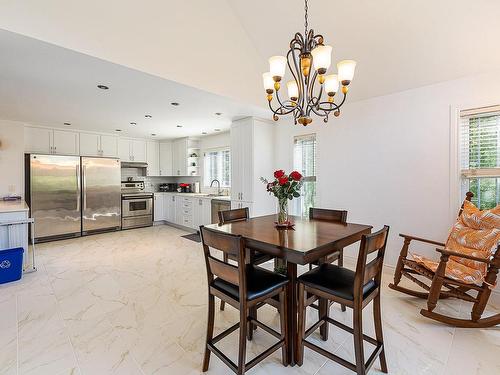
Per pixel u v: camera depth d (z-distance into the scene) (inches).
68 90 113.7
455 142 105.0
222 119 168.9
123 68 92.1
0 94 118.5
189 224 222.4
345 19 98.6
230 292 61.0
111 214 216.2
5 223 117.3
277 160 171.8
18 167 169.2
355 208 135.0
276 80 68.4
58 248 168.6
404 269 101.3
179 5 100.7
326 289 61.2
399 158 120.0
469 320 81.7
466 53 94.9
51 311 90.7
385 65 111.0
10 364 65.0
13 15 70.3
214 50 115.0
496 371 63.4
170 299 100.2
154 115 157.8
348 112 136.3
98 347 71.9
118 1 87.7
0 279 111.7
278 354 69.7
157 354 69.3
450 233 98.0
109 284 113.4
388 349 71.6
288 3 100.7
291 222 92.7
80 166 196.7
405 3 87.2
